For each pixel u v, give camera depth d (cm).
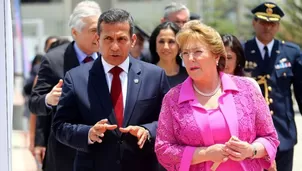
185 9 1195
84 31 919
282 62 1056
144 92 767
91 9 929
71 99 762
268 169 712
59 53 945
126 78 771
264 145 682
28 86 1538
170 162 687
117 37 751
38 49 3300
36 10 5728
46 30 5647
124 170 750
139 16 5662
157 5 5678
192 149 670
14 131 2244
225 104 677
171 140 693
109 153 748
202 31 675
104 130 707
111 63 763
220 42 682
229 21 4284
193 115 675
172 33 1019
